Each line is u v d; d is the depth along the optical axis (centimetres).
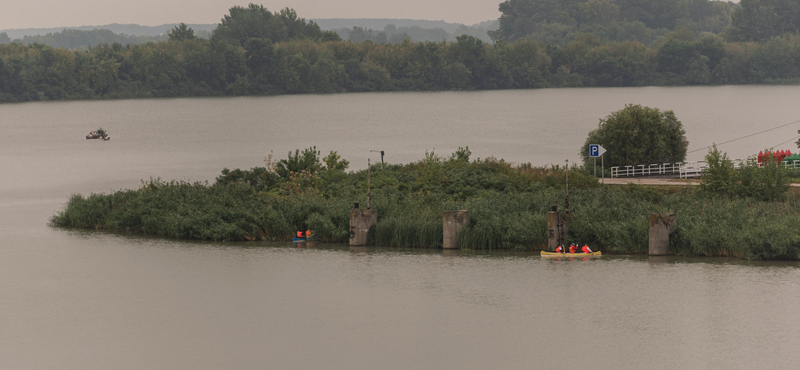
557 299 7006
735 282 7331
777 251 7981
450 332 6234
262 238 9762
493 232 8906
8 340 6175
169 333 6312
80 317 6750
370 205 9481
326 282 7719
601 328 6241
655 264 8056
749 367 5416
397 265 8312
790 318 6353
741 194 9600
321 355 5794
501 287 7412
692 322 6306
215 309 6925
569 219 8669
